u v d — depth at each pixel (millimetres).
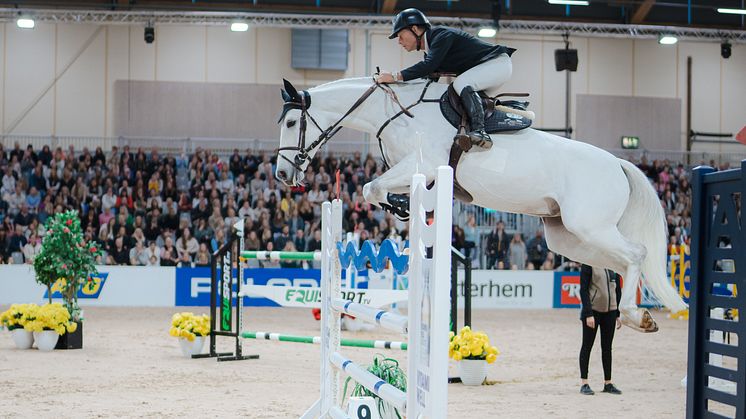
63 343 10750
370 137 24359
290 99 6961
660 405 7332
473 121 6328
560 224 6891
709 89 26078
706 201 4402
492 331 14180
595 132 25453
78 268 11047
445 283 3508
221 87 24141
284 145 6957
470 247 18984
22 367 9086
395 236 17641
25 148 23188
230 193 20797
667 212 22766
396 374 5359
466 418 6574
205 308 17391
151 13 20422
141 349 10922
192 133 24047
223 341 12172
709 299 4355
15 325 10758
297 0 23109
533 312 18172
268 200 21156
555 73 25266
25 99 23344
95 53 23656
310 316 16500
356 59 24500
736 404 4047
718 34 21969
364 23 21109
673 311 6602
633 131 25672
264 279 16344
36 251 18500
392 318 4285
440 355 3504
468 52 6559
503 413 6824
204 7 22938
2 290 16906
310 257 9469
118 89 23672
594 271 7918
